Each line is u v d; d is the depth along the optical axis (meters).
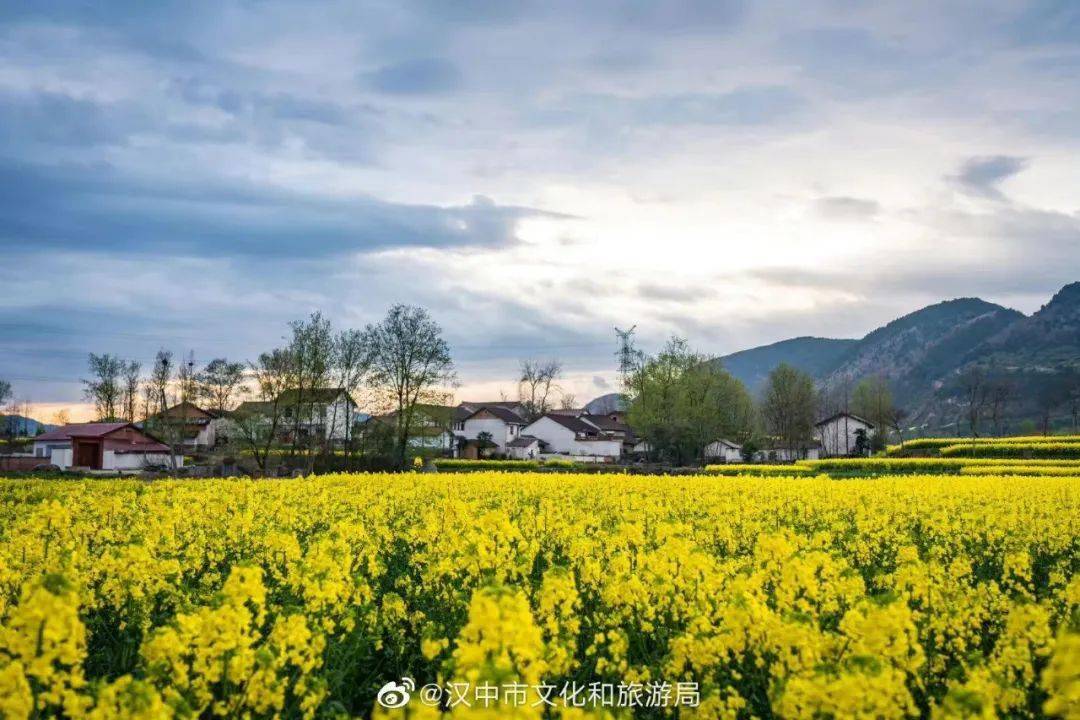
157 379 84.50
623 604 11.61
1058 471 45.59
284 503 25.95
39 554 13.52
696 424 102.06
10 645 6.91
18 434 109.75
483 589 6.68
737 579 10.62
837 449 125.00
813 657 8.28
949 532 21.45
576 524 18.66
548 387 154.38
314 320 70.25
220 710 7.86
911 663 8.28
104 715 6.70
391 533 19.70
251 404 76.69
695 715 8.30
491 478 38.06
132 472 63.16
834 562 12.49
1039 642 8.98
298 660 8.55
